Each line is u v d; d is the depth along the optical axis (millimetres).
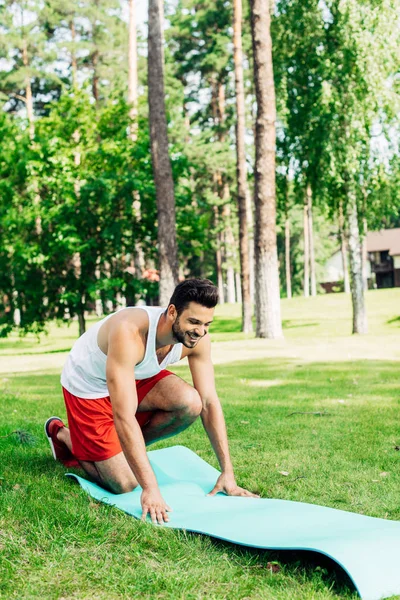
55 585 2582
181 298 3459
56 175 21391
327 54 17781
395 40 16844
